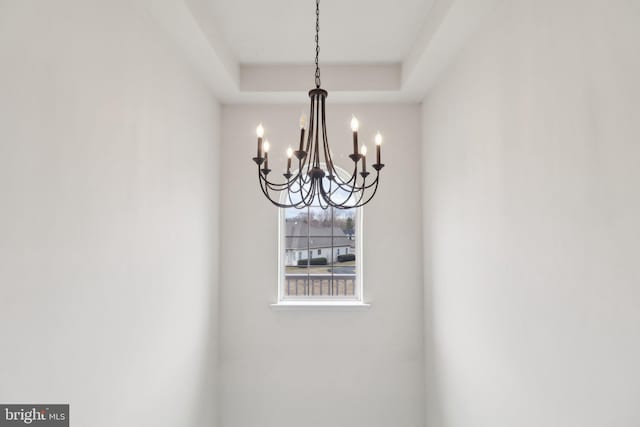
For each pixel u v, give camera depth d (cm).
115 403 171
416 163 338
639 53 112
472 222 229
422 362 330
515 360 180
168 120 225
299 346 331
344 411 328
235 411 328
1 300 112
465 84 238
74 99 142
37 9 125
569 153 142
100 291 158
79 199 145
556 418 150
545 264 156
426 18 243
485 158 211
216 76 280
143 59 195
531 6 165
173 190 234
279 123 341
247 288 334
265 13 237
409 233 336
